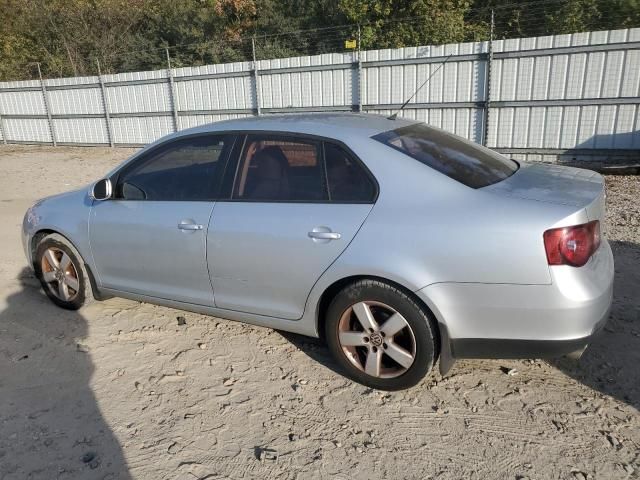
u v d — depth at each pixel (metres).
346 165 3.13
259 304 3.42
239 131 3.54
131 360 3.60
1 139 21.69
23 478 2.56
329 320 3.19
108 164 15.05
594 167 10.27
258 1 23.77
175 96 16.47
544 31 15.48
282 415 2.99
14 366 3.56
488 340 2.81
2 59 27.16
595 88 10.48
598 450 2.63
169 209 3.66
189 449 2.73
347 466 2.59
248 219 3.32
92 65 25.78
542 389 3.15
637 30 9.84
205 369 3.47
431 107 12.25
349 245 2.98
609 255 3.03
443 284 2.78
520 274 2.64
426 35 15.83
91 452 2.72
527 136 11.38
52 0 26.20
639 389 3.11
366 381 3.18
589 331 2.70
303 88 14.05
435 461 2.60
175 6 25.20
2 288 4.93
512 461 2.58
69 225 4.15
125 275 3.98
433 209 2.86
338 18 20.69
